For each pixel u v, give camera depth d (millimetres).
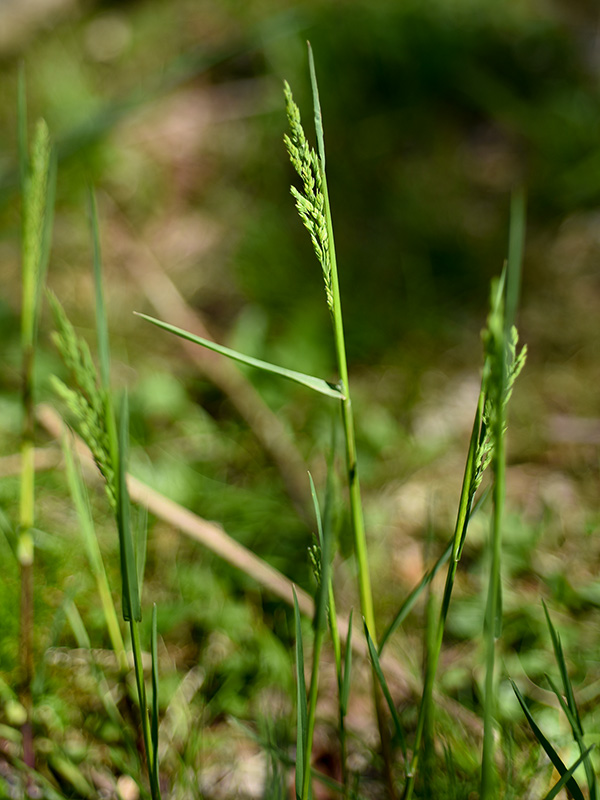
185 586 710
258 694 646
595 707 626
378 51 1430
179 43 1648
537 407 958
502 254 1156
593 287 1107
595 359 1013
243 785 610
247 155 1348
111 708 575
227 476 880
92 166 1283
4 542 701
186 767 589
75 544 718
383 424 925
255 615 700
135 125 1405
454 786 561
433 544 789
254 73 1522
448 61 1437
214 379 970
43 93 1468
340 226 1203
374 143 1342
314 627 467
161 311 1095
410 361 1017
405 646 667
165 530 765
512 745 586
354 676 649
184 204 1303
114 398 950
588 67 1457
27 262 538
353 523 509
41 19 1684
